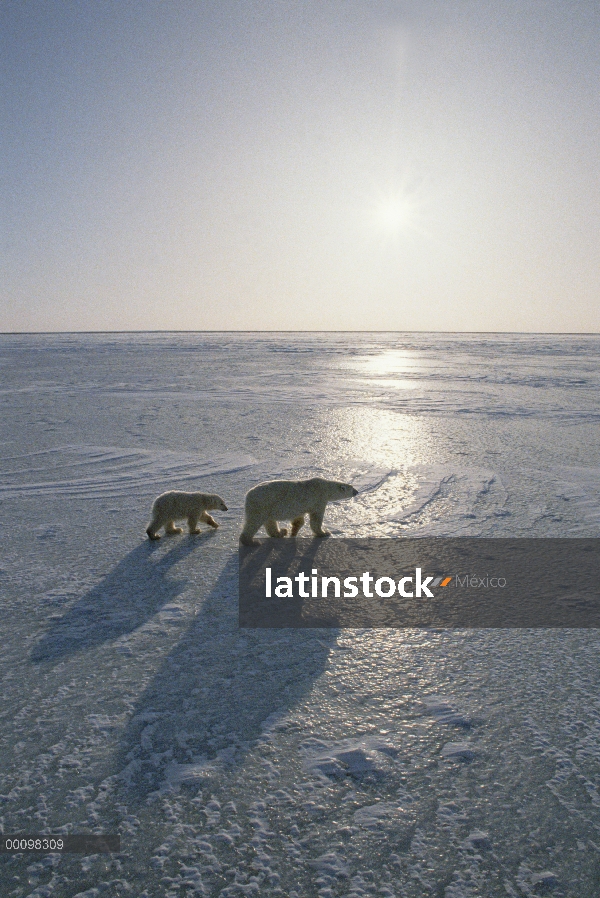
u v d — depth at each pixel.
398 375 29.52
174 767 3.27
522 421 15.35
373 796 3.08
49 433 13.41
